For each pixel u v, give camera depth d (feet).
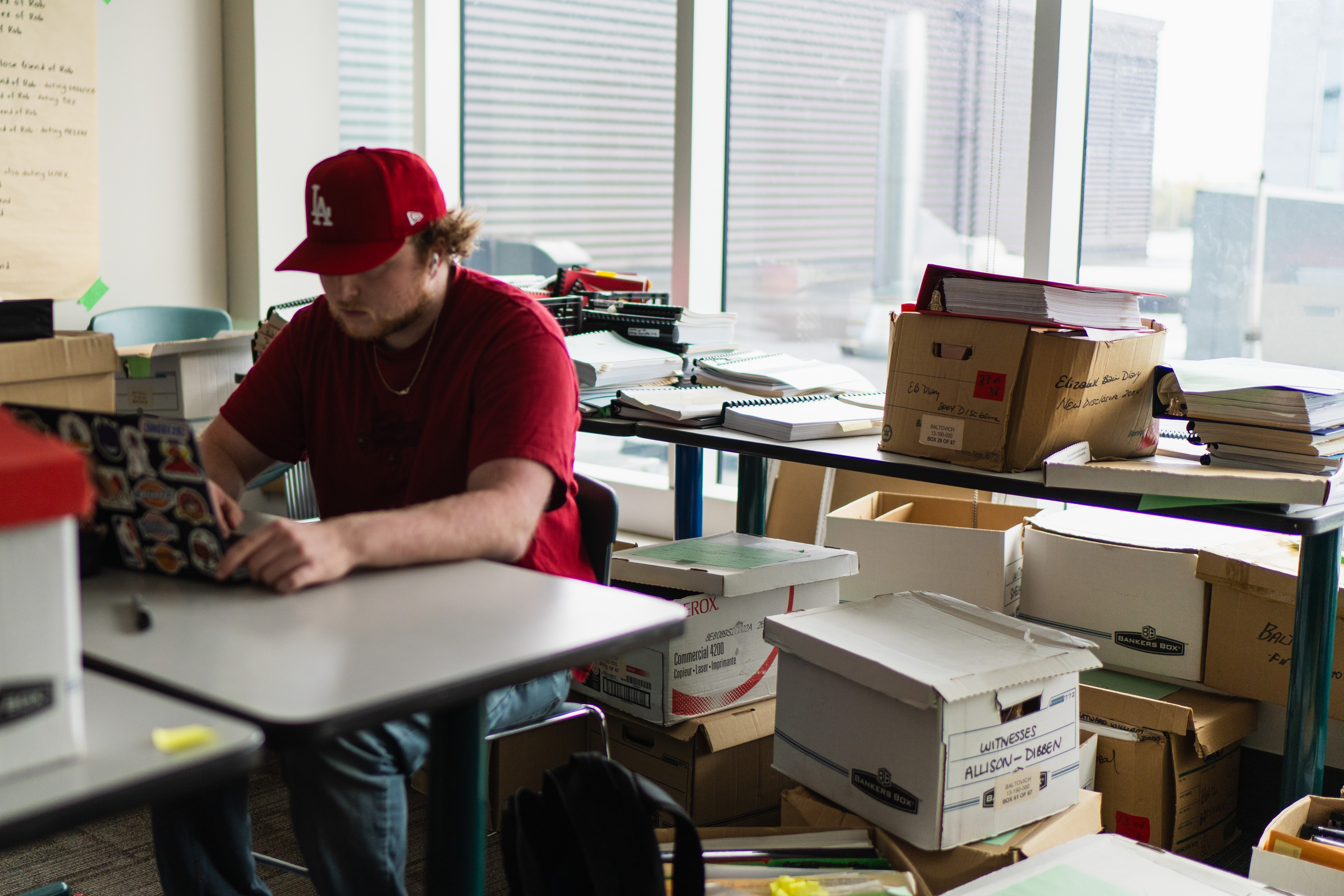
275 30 12.86
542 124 12.64
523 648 3.22
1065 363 5.90
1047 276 8.89
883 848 5.54
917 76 9.70
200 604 3.60
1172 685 7.27
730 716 7.00
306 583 3.74
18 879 6.66
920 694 5.29
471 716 3.54
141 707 2.67
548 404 4.85
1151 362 6.23
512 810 4.00
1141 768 6.70
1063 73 8.64
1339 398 5.52
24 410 3.97
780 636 6.07
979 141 9.38
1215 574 6.88
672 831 5.66
